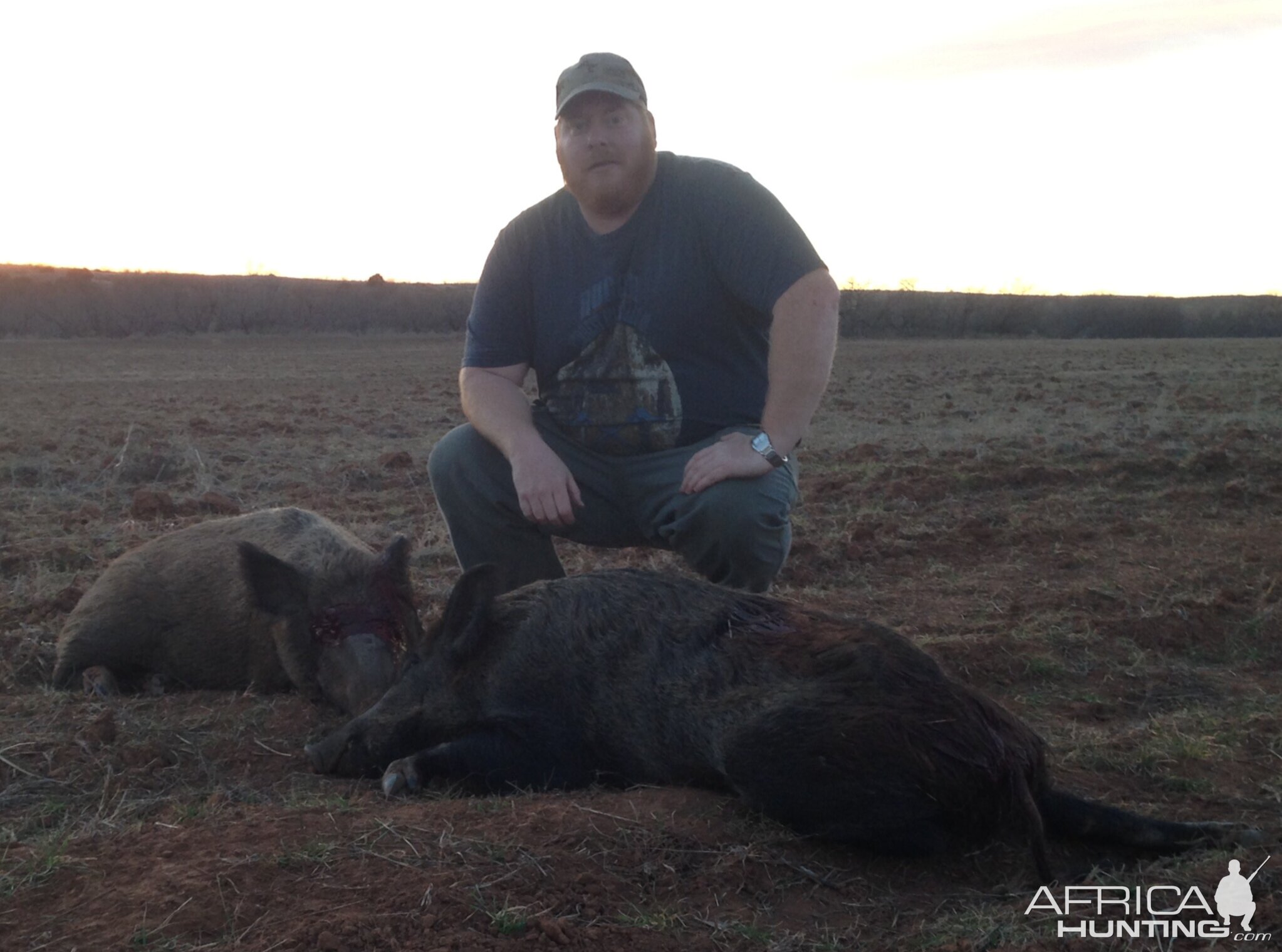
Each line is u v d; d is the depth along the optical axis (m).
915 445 7.35
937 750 1.82
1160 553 4.22
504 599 2.35
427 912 1.60
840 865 1.85
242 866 1.71
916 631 3.24
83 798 2.13
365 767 2.29
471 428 2.76
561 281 2.59
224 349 23.89
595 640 2.19
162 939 1.56
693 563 2.63
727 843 1.86
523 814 1.92
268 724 2.54
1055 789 2.05
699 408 2.60
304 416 9.59
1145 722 2.60
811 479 5.96
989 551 4.32
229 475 6.04
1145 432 7.86
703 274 2.52
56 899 1.68
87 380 14.08
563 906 1.66
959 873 1.85
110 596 2.83
